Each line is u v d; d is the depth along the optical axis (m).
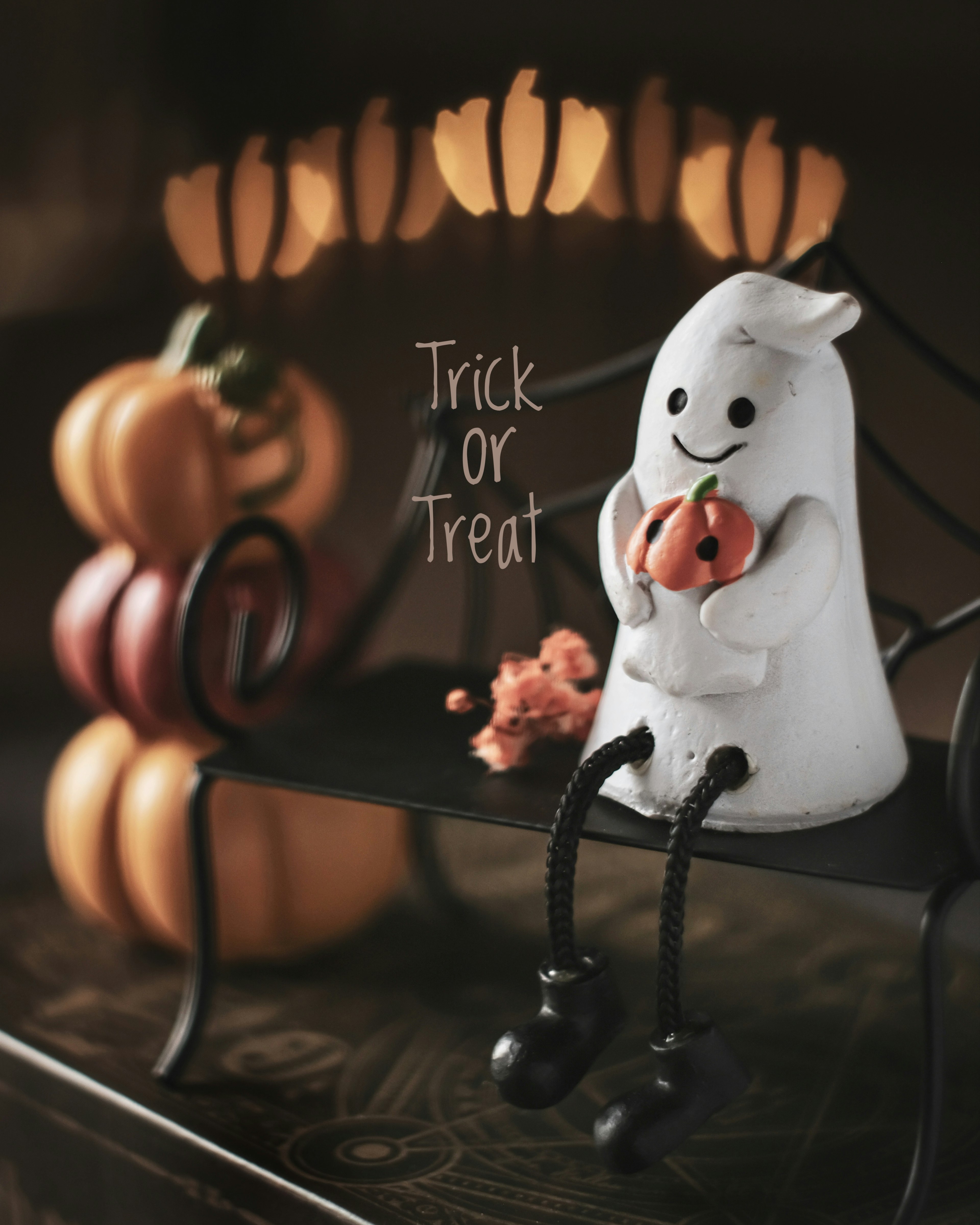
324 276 0.67
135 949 0.46
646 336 0.56
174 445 0.43
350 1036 0.41
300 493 0.44
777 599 0.33
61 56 0.68
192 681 0.39
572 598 0.59
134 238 0.74
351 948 0.45
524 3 0.54
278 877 0.44
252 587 0.44
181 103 0.68
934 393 0.48
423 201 0.62
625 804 0.35
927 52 0.46
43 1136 0.41
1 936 0.47
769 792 0.34
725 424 0.33
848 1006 0.41
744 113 0.50
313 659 0.45
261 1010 0.42
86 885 0.46
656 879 0.48
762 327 0.33
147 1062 0.40
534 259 0.59
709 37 0.50
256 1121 0.38
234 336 0.71
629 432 0.57
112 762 0.45
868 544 0.50
